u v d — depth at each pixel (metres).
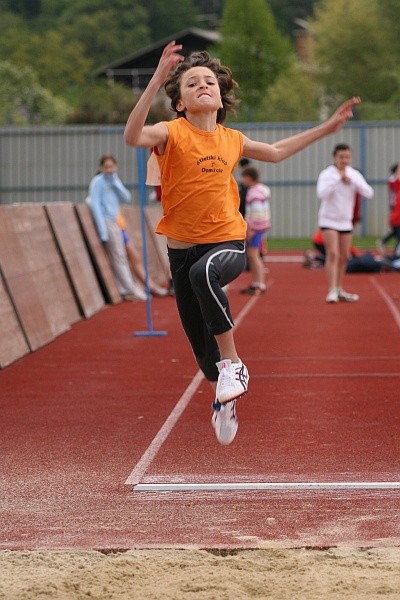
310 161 82.25
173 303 40.56
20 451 16.84
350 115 14.15
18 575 11.23
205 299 12.75
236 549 11.95
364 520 13.00
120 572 11.28
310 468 15.38
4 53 170.00
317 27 144.25
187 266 13.39
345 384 22.16
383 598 10.50
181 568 11.41
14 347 26.34
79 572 11.32
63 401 20.92
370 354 26.38
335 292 38.94
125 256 41.38
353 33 139.00
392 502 13.73
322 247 57.62
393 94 133.50
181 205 13.16
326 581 10.93
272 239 83.25
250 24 122.62
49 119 126.75
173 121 13.22
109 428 18.36
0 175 83.88
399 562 11.45
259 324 33.06
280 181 82.75
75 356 27.02
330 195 37.50
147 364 25.53
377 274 53.78
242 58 122.00
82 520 13.25
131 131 12.48
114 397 21.27
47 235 33.38
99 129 82.75
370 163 81.81
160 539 12.42
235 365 13.03
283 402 20.27
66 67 168.62
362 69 138.62
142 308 38.69
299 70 125.81
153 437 17.59
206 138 13.17
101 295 38.97
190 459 16.03
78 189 83.19
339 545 12.05
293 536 12.42
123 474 15.35
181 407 20.08
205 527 12.85
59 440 17.53
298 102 117.81
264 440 17.16
